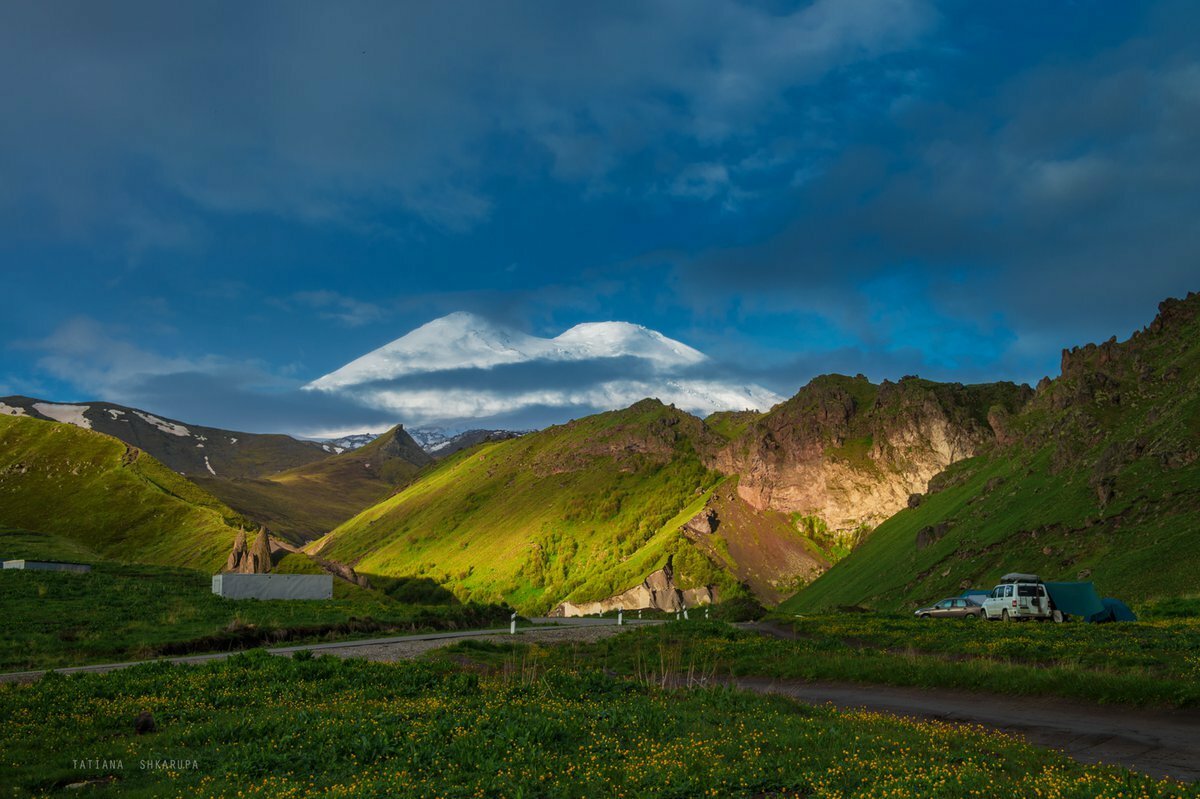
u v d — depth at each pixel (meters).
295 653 33.28
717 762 15.92
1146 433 104.44
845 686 29.83
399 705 23.11
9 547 103.44
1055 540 99.50
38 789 15.43
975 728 20.47
